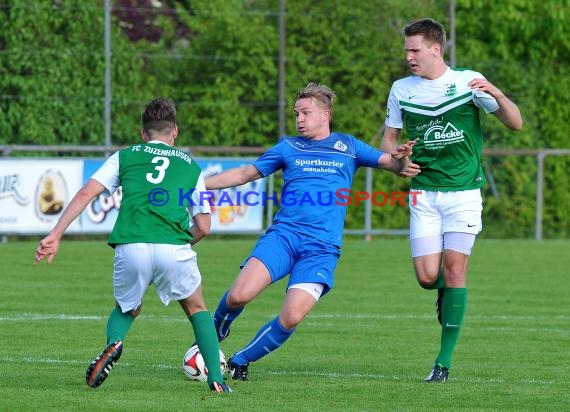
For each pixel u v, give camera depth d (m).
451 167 26.53
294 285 24.83
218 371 23.53
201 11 76.88
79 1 70.75
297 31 76.81
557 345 32.34
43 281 47.47
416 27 26.50
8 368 26.52
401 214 75.19
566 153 76.31
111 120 71.19
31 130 69.69
